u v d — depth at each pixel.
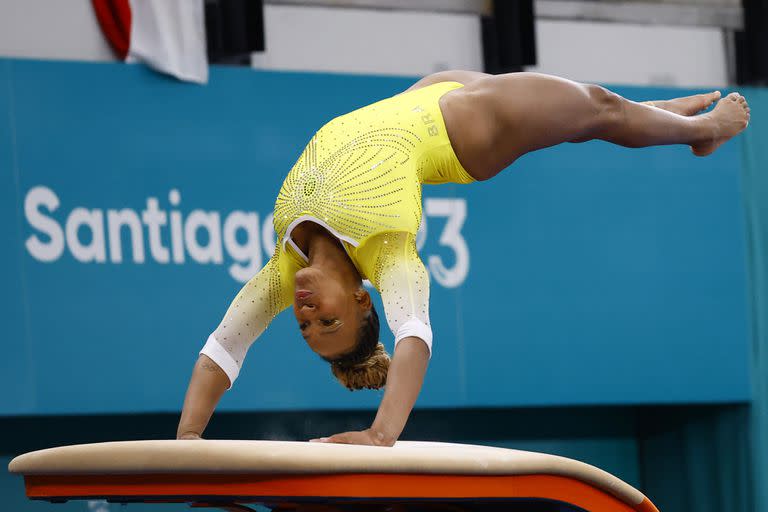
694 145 11.26
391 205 9.38
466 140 10.00
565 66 23.73
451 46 22.95
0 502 19.81
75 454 8.70
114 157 19.31
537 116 10.13
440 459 8.59
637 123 10.65
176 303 19.47
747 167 23.64
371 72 22.34
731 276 23.27
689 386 22.77
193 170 19.81
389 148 9.66
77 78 19.22
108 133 19.33
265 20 21.69
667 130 10.82
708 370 22.94
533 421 24.53
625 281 22.52
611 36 24.19
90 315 18.94
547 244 22.03
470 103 10.12
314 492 8.38
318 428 22.14
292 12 21.91
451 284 21.23
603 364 22.20
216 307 19.69
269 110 20.47
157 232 19.48
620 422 25.50
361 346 9.50
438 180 10.19
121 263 19.22
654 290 22.70
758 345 23.38
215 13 21.14
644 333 22.56
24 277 18.59
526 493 9.08
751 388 23.27
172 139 19.73
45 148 18.91
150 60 19.67
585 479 9.29
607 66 24.09
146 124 19.59
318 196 9.47
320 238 9.48
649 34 24.45
